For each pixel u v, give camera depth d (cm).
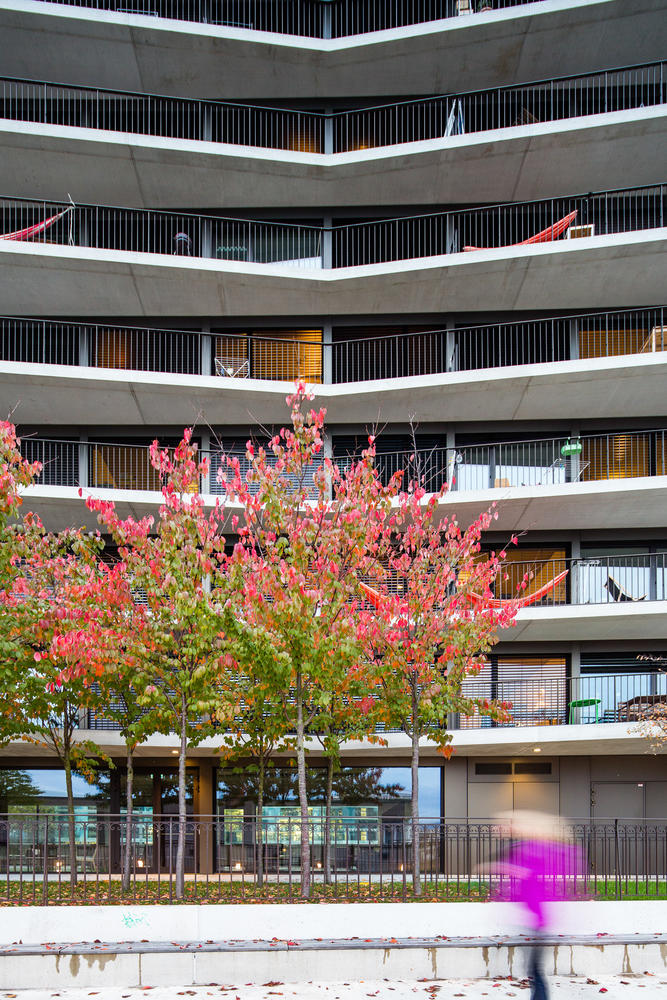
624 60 2142
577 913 989
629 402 2100
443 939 946
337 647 1187
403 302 2181
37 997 827
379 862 1161
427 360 2236
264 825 1413
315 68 2170
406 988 862
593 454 2184
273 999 816
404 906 974
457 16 2097
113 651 1207
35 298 2141
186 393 2045
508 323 1980
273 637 1174
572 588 2086
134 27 2047
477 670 1362
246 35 2081
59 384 2002
